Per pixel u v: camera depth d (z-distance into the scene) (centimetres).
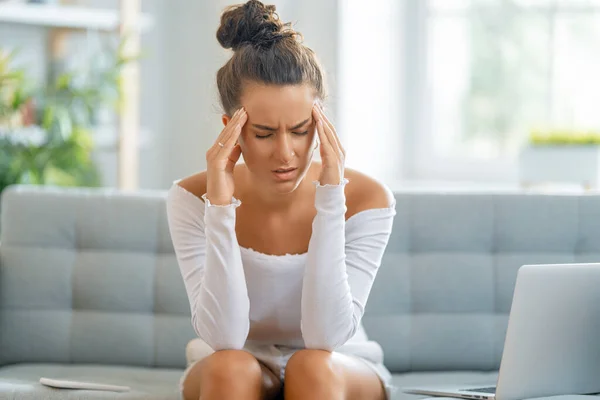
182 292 288
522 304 207
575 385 212
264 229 232
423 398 228
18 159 426
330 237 217
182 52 507
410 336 283
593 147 428
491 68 492
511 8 488
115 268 291
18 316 290
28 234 294
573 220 285
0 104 420
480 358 282
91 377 266
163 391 247
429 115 498
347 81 447
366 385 218
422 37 496
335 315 216
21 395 243
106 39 475
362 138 460
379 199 234
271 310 232
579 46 482
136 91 475
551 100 486
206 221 219
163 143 513
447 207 287
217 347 219
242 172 238
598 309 211
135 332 288
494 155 493
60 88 444
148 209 295
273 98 208
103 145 473
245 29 219
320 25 445
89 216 295
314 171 238
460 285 284
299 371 204
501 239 287
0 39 446
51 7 438
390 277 285
